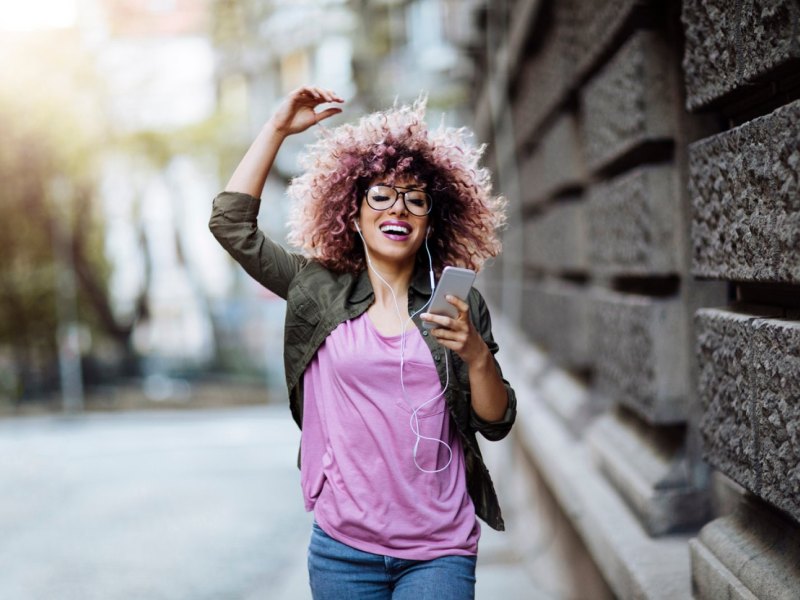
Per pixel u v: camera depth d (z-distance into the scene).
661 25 3.37
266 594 5.46
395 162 2.38
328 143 2.45
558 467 4.56
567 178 5.26
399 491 2.26
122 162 25.59
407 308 2.39
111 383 29.34
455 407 2.30
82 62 23.83
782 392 2.14
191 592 5.59
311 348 2.37
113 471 11.46
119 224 28.52
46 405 26.16
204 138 24.44
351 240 2.42
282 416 19.67
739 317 2.44
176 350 32.75
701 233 2.66
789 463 2.12
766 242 2.20
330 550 2.31
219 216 2.45
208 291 31.19
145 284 29.94
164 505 8.77
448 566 2.27
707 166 2.59
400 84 12.95
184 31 31.41
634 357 3.70
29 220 26.27
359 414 2.29
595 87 4.19
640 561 3.12
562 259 5.76
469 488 2.41
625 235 3.76
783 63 2.10
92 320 30.27
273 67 21.48
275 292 2.52
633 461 3.80
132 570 6.22
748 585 2.38
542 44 5.73
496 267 11.20
